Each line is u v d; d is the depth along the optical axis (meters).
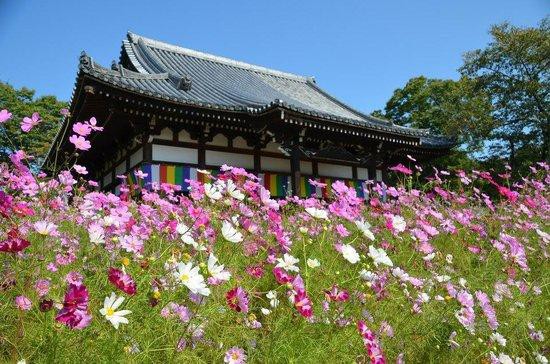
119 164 12.74
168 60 16.25
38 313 1.44
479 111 22.81
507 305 2.41
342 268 2.52
